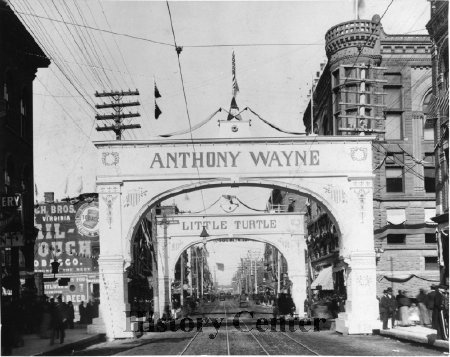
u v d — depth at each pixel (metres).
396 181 41.78
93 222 46.66
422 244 40.22
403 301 26.80
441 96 28.23
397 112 42.16
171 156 27.86
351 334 26.83
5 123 25.05
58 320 21.97
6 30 25.64
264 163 27.80
